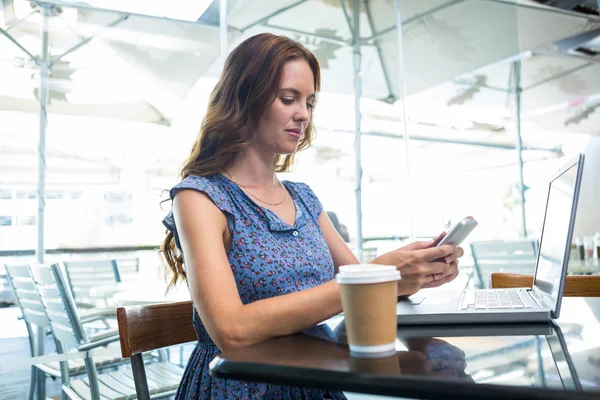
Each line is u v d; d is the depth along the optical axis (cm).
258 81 96
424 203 345
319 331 77
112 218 266
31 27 256
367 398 111
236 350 62
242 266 89
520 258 346
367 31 346
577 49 374
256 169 100
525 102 369
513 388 43
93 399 159
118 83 273
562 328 74
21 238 247
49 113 257
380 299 57
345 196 329
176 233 94
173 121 284
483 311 80
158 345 93
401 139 345
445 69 360
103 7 272
